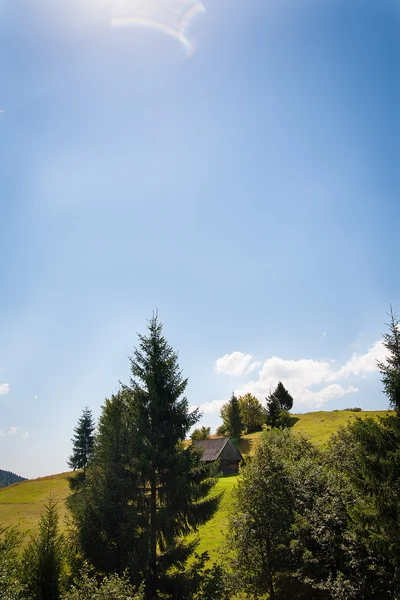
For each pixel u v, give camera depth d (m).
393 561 14.10
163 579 16.06
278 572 16.56
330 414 81.56
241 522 16.73
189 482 17.62
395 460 14.70
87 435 48.78
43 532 15.45
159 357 19.84
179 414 18.67
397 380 16.25
